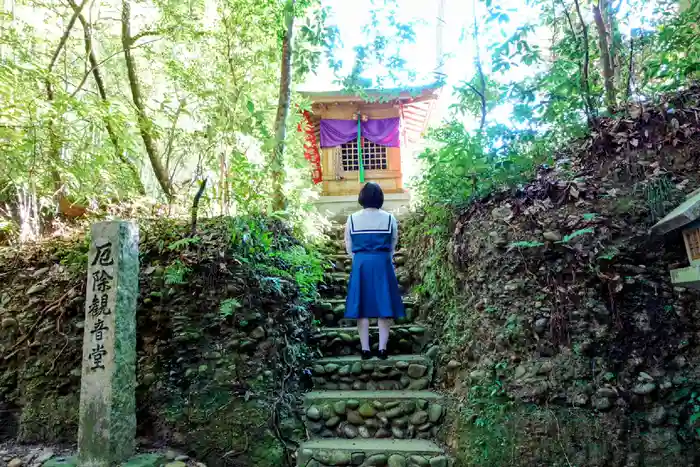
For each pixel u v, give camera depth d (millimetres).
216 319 2826
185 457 2559
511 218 2785
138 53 5371
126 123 3830
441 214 3469
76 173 3422
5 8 4539
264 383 2738
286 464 2615
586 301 2393
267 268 3018
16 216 4023
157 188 5625
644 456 2127
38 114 3148
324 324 3867
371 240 3295
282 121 3902
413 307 3879
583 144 3002
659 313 2312
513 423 2357
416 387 3162
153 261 3047
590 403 2254
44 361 2988
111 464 2346
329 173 7285
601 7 3432
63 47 4562
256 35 4117
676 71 2949
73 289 3031
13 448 2791
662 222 2174
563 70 3137
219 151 3545
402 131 7758
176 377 2771
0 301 3258
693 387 2178
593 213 2547
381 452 2607
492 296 2697
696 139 2602
